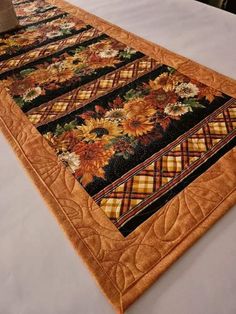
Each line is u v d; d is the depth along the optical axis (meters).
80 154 0.79
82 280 0.56
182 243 0.58
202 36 1.18
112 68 1.10
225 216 0.62
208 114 0.85
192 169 0.71
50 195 0.70
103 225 0.63
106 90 1.00
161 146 0.78
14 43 1.34
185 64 1.05
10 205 0.70
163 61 1.09
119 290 0.53
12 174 0.77
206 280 0.53
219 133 0.79
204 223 0.61
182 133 0.81
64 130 0.87
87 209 0.67
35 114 0.95
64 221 0.65
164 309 0.51
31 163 0.78
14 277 0.58
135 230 0.61
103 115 0.91
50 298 0.54
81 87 1.04
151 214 0.64
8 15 1.40
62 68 1.14
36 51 1.27
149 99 0.94
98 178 0.73
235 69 1.00
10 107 0.99
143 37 1.24
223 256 0.56
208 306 0.50
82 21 1.42
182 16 1.31
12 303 0.54
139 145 0.79
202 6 1.35
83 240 0.61
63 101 0.99
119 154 0.78
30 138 0.86
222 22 1.23
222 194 0.65
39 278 0.57
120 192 0.69
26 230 0.65
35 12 1.57
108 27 1.34
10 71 1.17
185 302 0.51
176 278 0.54
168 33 1.23
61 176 0.74
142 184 0.70
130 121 0.87
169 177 0.70
